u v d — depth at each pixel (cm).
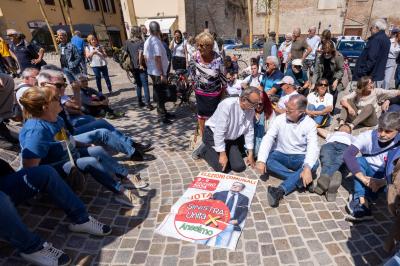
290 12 2794
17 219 189
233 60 762
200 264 214
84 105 541
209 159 353
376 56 510
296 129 303
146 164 370
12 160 324
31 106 224
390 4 2550
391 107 432
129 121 551
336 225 253
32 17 1603
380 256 219
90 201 286
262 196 296
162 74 513
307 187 303
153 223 256
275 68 496
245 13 3173
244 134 355
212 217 262
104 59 744
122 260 218
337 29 2742
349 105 497
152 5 1934
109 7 2448
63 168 251
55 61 1129
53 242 230
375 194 259
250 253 223
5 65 810
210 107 409
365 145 269
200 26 2269
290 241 235
